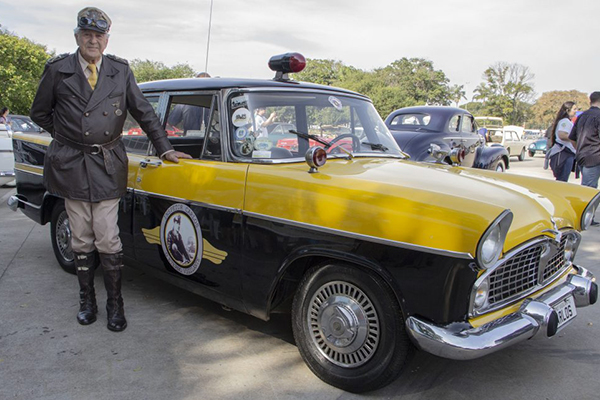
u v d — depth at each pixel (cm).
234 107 340
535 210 291
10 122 1515
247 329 368
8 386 285
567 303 302
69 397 276
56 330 357
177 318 384
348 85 5509
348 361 286
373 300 269
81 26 312
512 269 274
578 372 315
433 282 246
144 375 300
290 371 310
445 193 262
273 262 300
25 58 3397
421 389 291
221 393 284
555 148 780
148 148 393
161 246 369
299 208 287
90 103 328
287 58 366
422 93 6862
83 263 364
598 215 823
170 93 383
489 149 1106
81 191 337
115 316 360
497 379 305
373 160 359
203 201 332
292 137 342
